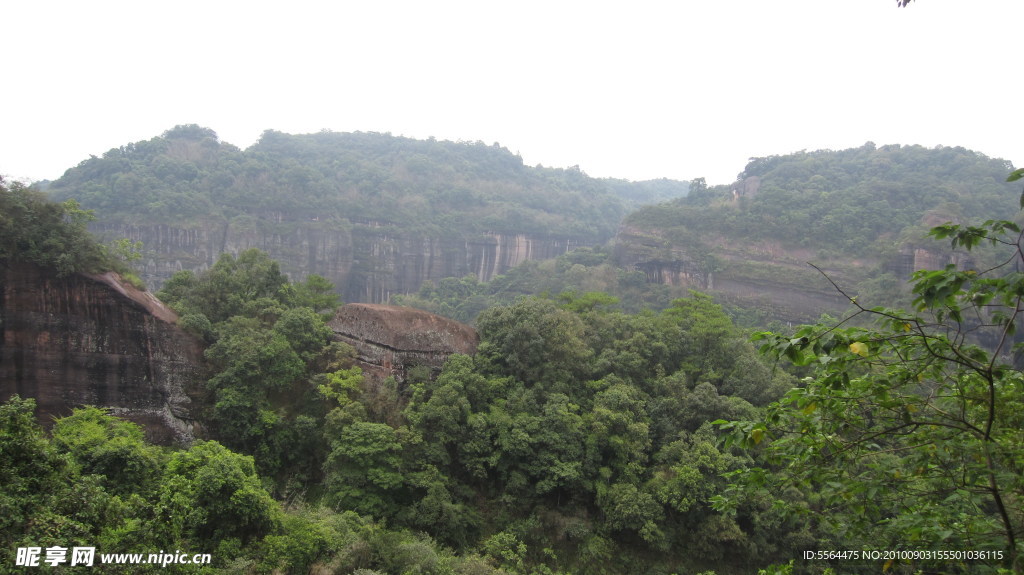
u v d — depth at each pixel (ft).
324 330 114.83
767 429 26.73
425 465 92.63
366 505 84.79
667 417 107.55
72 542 37.14
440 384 103.81
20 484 38.75
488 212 511.81
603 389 114.11
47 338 94.32
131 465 62.44
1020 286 17.94
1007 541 21.52
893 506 27.99
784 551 93.35
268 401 103.19
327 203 438.81
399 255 465.06
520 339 113.91
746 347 135.33
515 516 96.78
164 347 102.78
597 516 98.94
